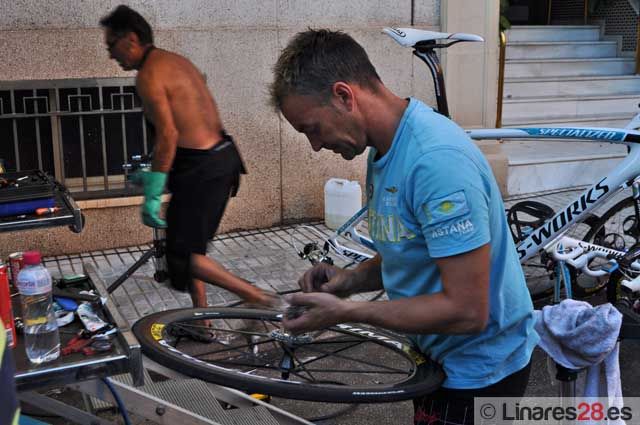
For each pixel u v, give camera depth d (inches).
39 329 75.9
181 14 230.4
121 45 151.5
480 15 273.6
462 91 278.5
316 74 68.8
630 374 158.1
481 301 67.9
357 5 252.8
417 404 83.4
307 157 255.4
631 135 159.6
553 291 184.5
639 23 372.2
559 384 94.4
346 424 138.3
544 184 297.9
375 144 72.2
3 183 129.4
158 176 147.7
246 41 238.7
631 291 155.9
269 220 254.8
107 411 123.0
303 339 91.1
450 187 66.7
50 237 224.7
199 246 144.3
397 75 264.2
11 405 42.9
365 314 70.1
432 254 68.3
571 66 370.6
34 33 213.5
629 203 193.3
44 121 225.1
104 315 88.0
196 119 148.5
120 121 233.0
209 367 74.5
